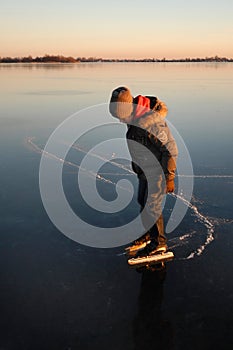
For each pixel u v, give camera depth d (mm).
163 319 2385
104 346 2182
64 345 2189
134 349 2156
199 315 2418
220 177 4953
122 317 2404
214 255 3086
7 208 4023
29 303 2541
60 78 26766
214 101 12719
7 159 6012
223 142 7043
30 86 19578
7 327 2324
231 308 2477
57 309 2482
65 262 3031
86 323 2357
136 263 2924
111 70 43750
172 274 2846
